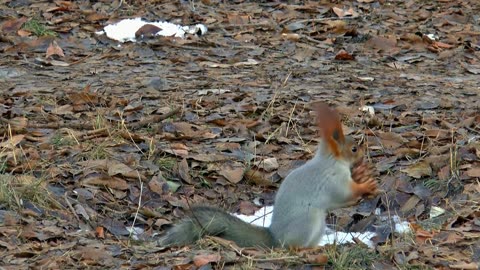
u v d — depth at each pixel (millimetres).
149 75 16156
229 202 11695
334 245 9836
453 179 11852
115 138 12828
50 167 11844
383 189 11766
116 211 11164
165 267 9250
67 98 14531
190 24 18906
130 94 14938
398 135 13148
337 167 9945
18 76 15953
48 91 14961
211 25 18875
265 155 12758
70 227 10477
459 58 17781
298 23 19125
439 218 11070
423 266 9500
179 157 12445
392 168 12328
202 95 14961
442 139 13148
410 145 12977
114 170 11789
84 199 11219
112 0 19688
